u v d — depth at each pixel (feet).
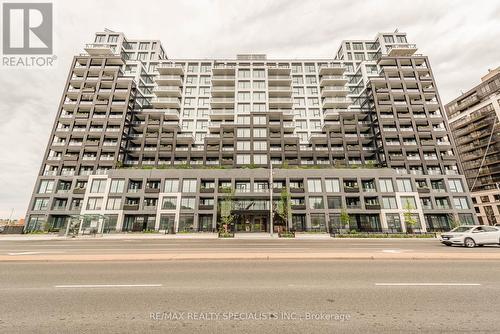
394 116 183.11
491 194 206.18
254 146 178.40
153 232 132.77
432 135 177.27
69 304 18.16
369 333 14.03
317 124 201.87
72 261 33.88
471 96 233.76
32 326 14.84
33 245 63.36
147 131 191.31
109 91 191.72
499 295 19.98
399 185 155.12
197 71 223.71
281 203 137.80
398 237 96.43
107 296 19.81
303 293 20.42
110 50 207.82
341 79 207.00
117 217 143.64
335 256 35.06
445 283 23.22
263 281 23.86
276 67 209.97
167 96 211.61
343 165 176.96
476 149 223.92
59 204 159.63
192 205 146.30
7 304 18.21
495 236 54.08
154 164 179.11
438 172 165.37
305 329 14.49
